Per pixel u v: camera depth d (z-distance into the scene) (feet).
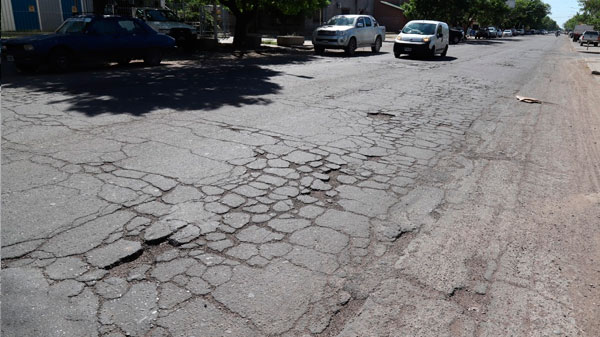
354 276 9.23
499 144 20.02
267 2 65.82
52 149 15.71
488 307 8.54
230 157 15.70
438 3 131.03
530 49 112.68
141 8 58.95
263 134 18.85
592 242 11.25
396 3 167.02
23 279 8.55
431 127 22.31
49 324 7.47
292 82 34.22
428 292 8.89
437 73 45.65
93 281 8.61
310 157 16.28
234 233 10.60
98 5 61.77
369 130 20.85
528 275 9.66
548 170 16.75
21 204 11.46
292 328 7.68
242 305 8.14
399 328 7.84
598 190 14.83
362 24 67.31
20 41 34.99
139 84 30.35
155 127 19.04
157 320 7.66
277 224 11.15
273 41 91.25
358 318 8.03
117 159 14.94
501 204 13.33
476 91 34.91
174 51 59.72
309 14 71.77
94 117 20.43
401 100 29.09
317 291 8.67
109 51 39.52
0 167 13.87
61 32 39.19
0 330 7.28
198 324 7.61
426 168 16.12
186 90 28.48
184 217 11.20
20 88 27.71
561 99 33.86
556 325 8.14
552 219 12.46
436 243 10.80
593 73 57.16
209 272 9.05
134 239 10.09
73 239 9.97
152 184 13.05
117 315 7.74
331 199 12.86
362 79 38.11
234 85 31.37
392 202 12.96
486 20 213.87
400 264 9.79
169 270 9.07
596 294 9.09
